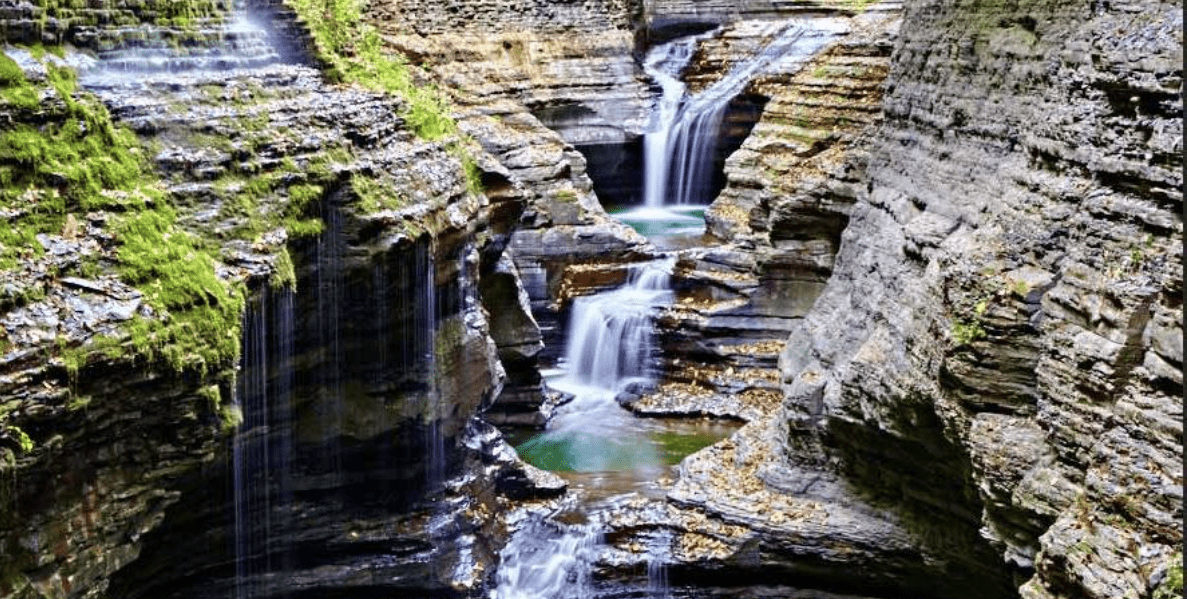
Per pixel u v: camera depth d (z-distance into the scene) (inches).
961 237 695.1
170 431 581.6
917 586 770.8
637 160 1485.0
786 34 1437.0
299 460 699.4
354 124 724.7
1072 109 622.2
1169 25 565.0
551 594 797.9
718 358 1119.6
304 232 663.1
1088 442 546.6
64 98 577.0
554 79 1451.8
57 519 539.5
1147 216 547.2
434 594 746.8
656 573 808.9
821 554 789.2
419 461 745.6
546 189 1187.9
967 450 637.9
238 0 732.7
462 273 778.2
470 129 1206.9
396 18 1371.8
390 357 716.7
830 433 801.6
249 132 658.8
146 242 579.2
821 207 1072.8
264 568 696.4
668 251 1213.7
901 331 724.0
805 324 945.5
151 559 634.8
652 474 928.3
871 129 1059.9
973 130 775.1
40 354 513.0
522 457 970.7
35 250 536.4
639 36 1524.4
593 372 1154.0
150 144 621.0
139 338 547.8
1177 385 508.1
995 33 768.3
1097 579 503.8
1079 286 570.3
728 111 1435.8
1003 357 619.2
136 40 655.1
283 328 655.8
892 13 1341.0
